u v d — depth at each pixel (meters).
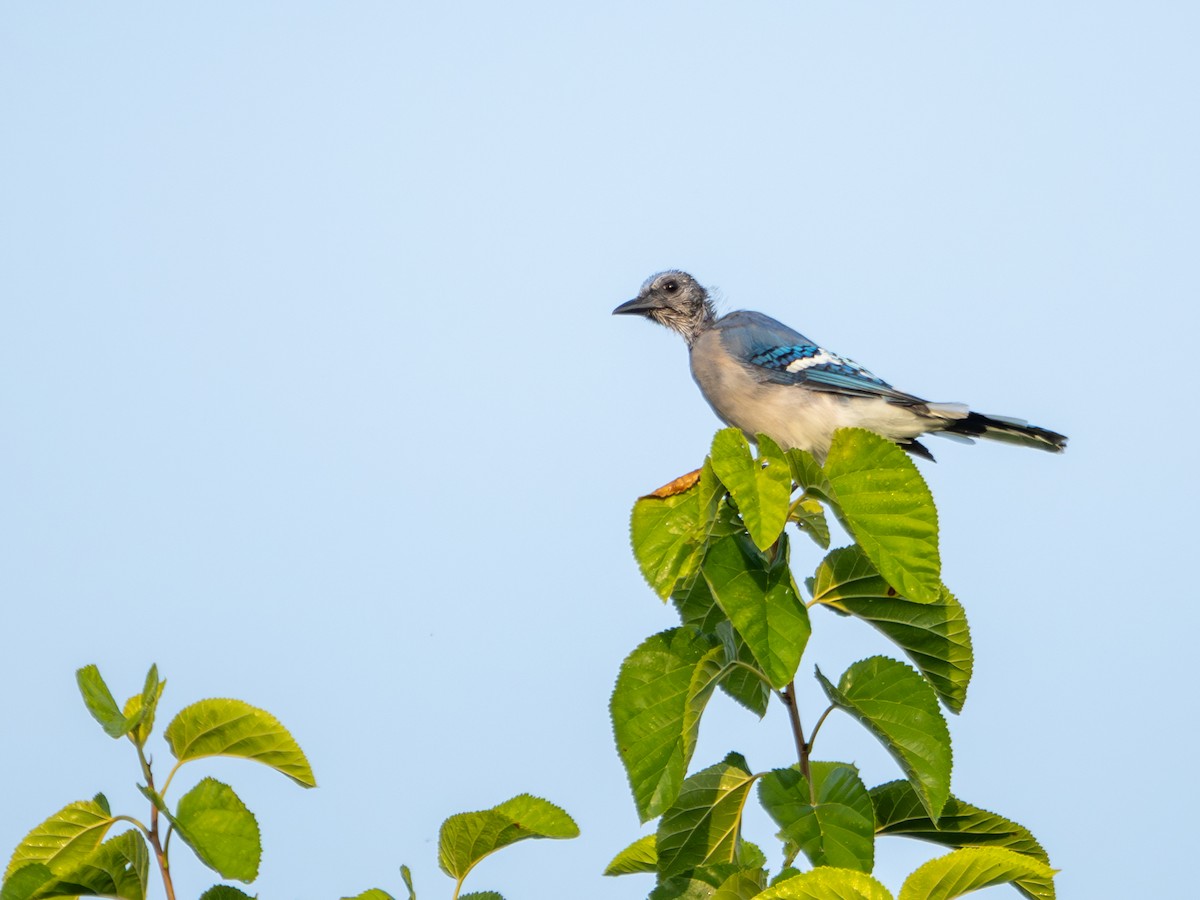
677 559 7.13
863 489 6.96
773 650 6.56
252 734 6.27
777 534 6.71
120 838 5.91
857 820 6.53
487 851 6.55
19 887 5.94
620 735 6.69
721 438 7.01
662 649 6.84
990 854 5.29
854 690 6.79
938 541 6.81
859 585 7.27
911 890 5.40
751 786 6.95
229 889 6.05
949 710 7.48
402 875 6.16
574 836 6.45
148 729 6.14
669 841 7.01
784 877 6.06
